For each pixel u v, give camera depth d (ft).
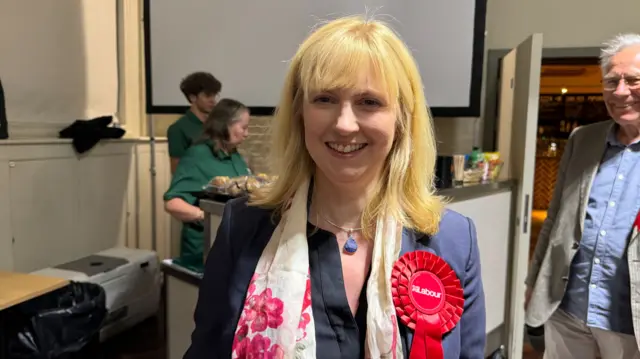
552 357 6.60
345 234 3.30
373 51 2.89
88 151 10.91
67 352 7.32
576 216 6.13
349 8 9.80
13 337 6.90
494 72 10.48
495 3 10.44
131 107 12.89
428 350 2.95
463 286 3.26
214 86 10.27
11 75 9.67
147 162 13.07
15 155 9.23
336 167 3.02
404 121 3.24
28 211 9.54
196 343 3.34
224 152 7.88
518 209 8.52
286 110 3.38
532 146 8.11
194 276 6.36
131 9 12.67
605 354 5.99
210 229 5.94
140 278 10.77
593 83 26.13
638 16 9.66
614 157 5.96
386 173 3.35
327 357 2.93
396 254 3.15
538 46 7.77
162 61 11.91
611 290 5.73
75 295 7.78
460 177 7.70
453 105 9.28
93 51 11.66
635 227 5.52
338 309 3.02
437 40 9.25
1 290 6.39
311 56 3.00
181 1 11.50
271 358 2.88
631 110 5.61
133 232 12.60
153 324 11.15
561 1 10.05
